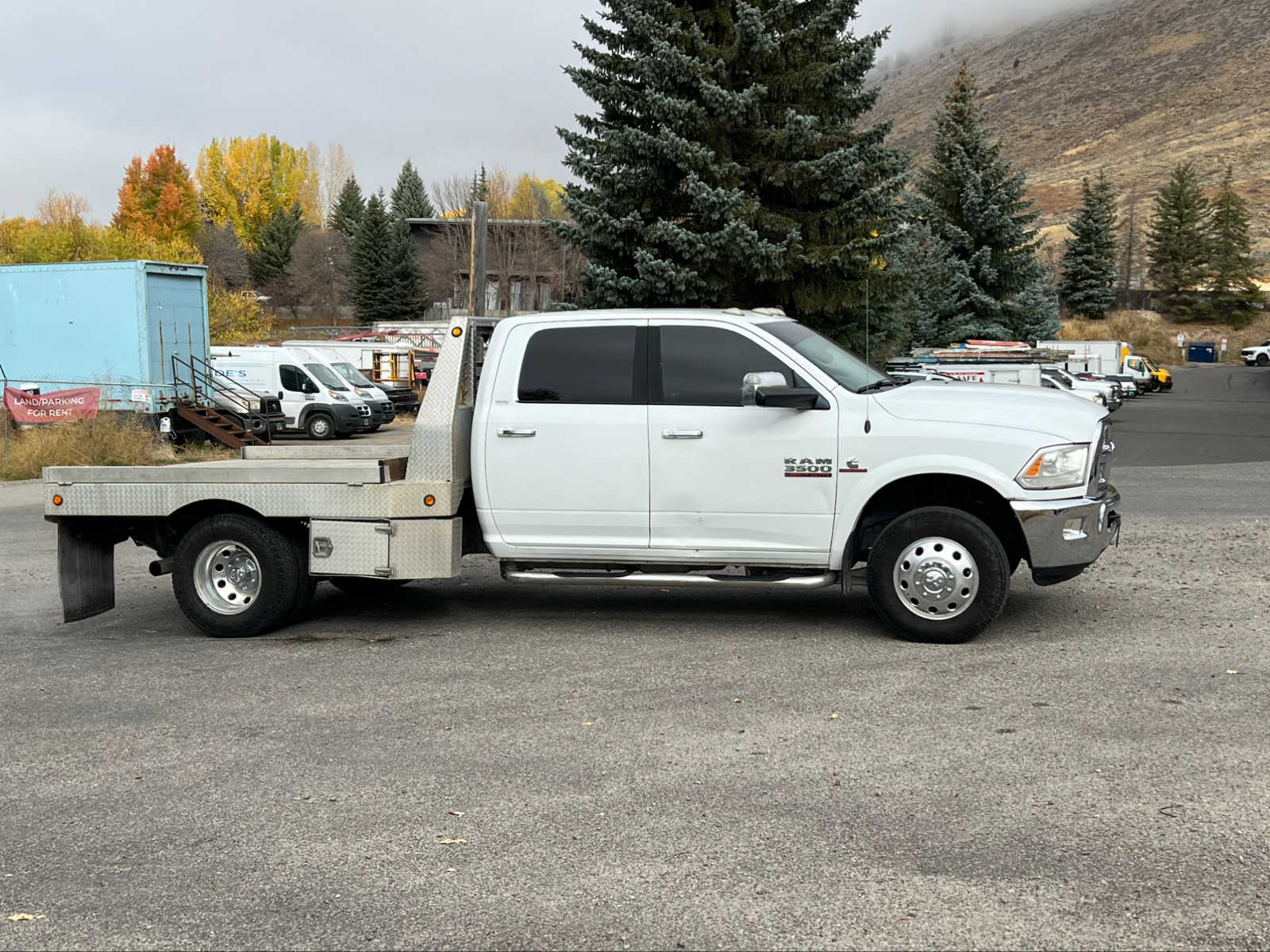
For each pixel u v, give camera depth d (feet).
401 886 13.38
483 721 19.51
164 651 25.62
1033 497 23.41
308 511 26.23
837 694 20.49
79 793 16.65
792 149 75.46
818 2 77.92
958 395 24.45
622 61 78.23
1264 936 11.73
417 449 25.93
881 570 24.11
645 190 76.79
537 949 11.89
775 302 78.84
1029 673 21.53
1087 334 260.62
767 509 24.58
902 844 14.10
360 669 23.39
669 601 29.73
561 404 25.48
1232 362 278.46
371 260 246.27
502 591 31.73
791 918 12.35
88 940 12.31
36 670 24.04
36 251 188.96
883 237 77.10
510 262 191.52
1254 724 18.20
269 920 12.64
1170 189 322.34
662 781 16.43
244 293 191.52
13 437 72.38
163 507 27.02
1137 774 16.14
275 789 16.56
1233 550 34.68
